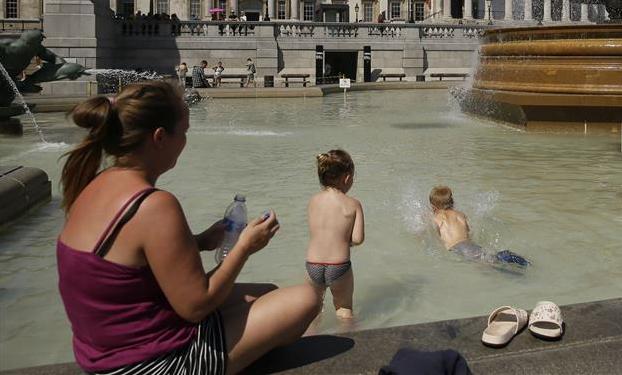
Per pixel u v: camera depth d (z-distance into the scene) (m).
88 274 2.47
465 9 72.50
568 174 9.52
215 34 41.25
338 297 4.37
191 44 40.62
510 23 65.00
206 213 7.11
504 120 16.47
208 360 2.69
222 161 10.68
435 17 71.50
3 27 59.56
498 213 7.10
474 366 3.07
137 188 2.54
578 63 14.45
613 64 14.27
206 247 3.19
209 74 40.94
